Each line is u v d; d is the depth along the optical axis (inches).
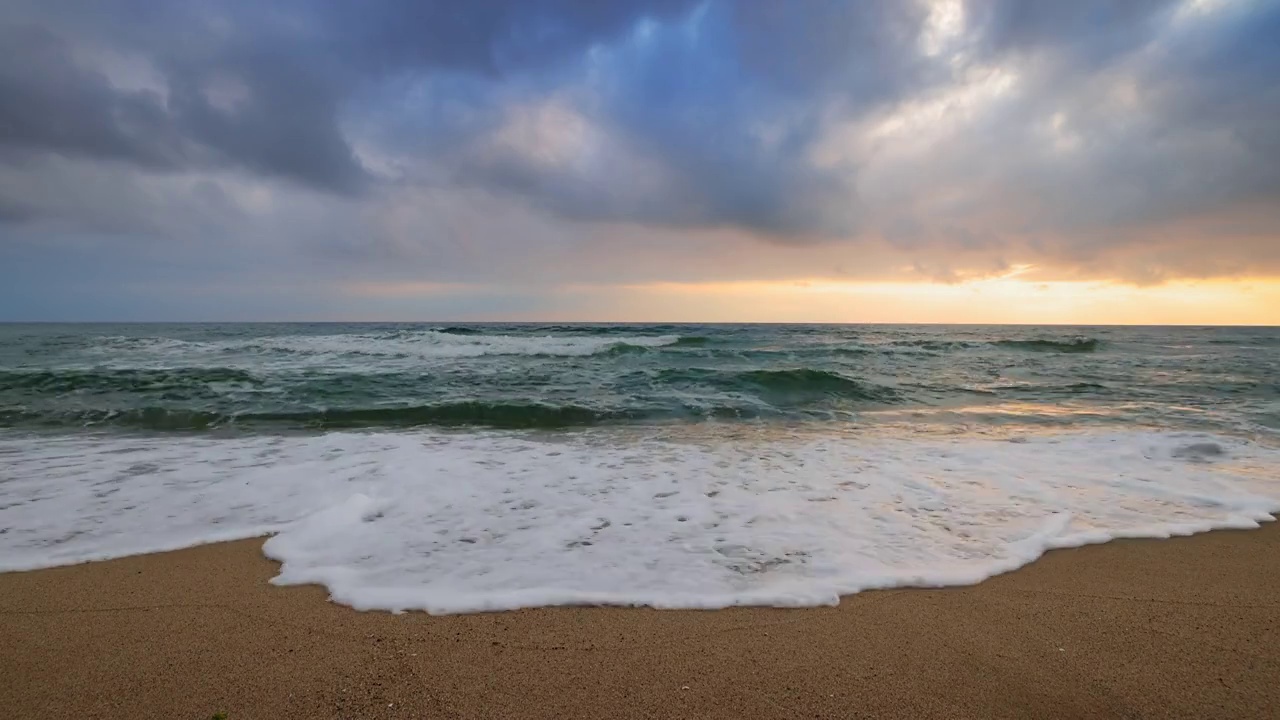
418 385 436.5
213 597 117.4
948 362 660.1
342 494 185.2
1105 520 163.5
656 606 113.5
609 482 201.9
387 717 81.0
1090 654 97.8
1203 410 364.5
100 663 94.1
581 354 696.4
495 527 157.2
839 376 466.0
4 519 161.2
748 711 82.7
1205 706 84.0
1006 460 233.9
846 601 116.1
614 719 80.7
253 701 84.5
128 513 166.7
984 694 87.1
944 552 140.2
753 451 252.1
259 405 354.9
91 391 390.9
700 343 923.4
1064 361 683.4
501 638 102.1
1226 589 122.5
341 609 112.3
